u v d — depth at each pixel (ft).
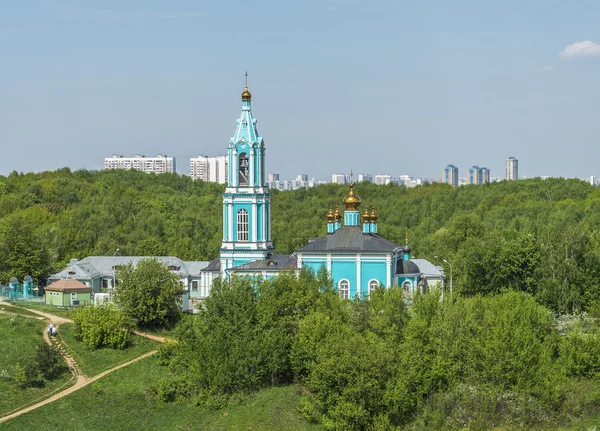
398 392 263.29
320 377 271.08
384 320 294.66
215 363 290.97
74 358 322.14
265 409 276.00
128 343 338.54
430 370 276.62
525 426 265.34
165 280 366.84
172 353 320.91
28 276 417.28
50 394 291.58
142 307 356.79
